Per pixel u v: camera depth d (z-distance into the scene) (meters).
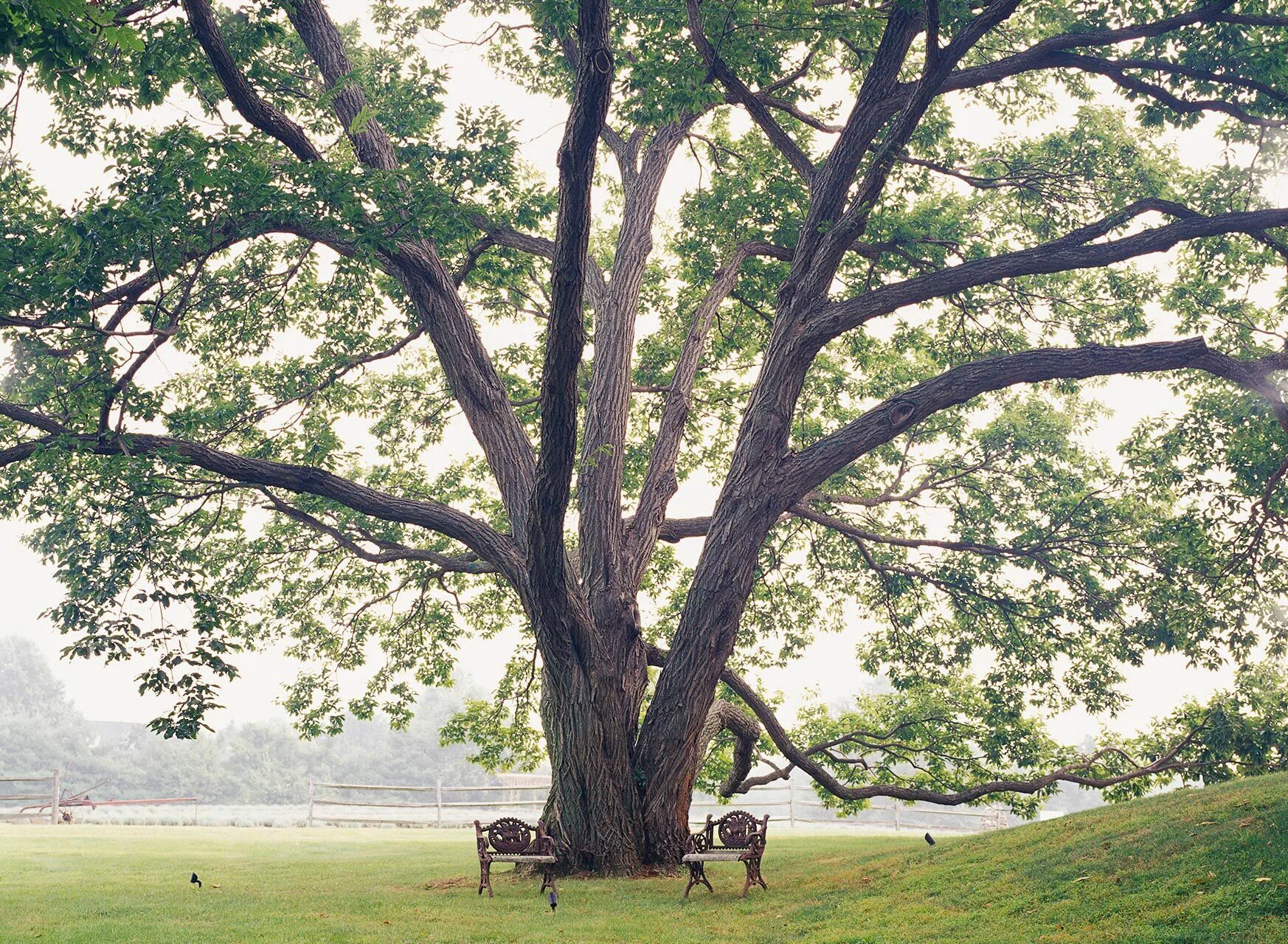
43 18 6.65
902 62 14.64
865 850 16.09
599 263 22.62
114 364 12.66
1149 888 7.91
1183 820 9.69
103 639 12.88
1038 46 14.07
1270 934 6.21
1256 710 19.14
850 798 18.39
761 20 13.60
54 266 11.45
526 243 16.61
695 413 22.31
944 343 20.34
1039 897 8.53
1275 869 7.36
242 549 19.58
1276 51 12.77
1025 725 20.27
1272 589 17.58
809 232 14.70
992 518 20.33
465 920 10.23
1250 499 17.19
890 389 21.23
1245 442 16.64
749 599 22.14
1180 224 13.72
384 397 21.70
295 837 23.62
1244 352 17.80
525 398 20.95
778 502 14.20
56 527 14.20
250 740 78.69
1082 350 13.69
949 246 17.97
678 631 14.45
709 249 19.56
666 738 14.22
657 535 16.70
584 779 13.99
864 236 17.97
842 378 21.69
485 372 15.41
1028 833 11.77
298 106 16.25
